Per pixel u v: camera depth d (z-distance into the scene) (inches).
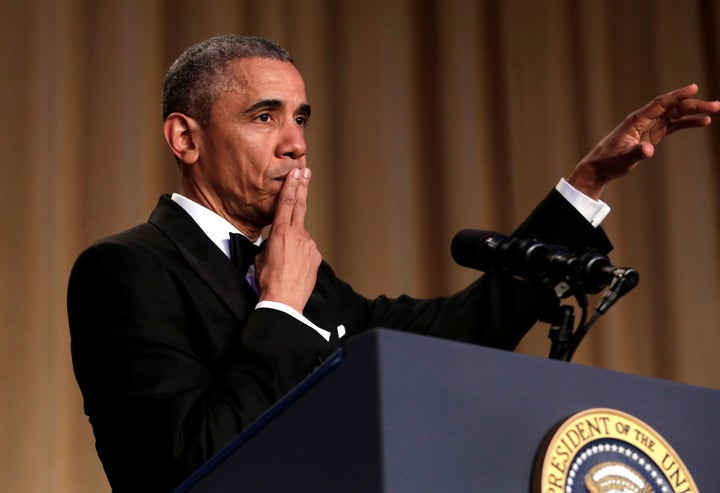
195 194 269.3
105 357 225.0
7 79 497.7
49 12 508.1
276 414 145.9
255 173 260.2
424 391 136.4
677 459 154.4
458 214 556.7
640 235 585.6
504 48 587.8
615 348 562.6
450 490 134.2
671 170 593.6
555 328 217.8
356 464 133.6
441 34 577.9
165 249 246.8
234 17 538.3
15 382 468.1
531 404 146.1
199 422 200.4
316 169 539.8
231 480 150.3
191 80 269.1
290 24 549.3
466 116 570.6
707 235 591.8
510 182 572.1
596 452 147.3
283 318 222.5
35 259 481.7
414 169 558.9
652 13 614.2
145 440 205.8
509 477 140.3
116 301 231.5
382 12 569.3
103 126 503.5
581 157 588.7
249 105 261.3
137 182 502.0
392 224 542.9
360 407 134.9
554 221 272.1
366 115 553.6
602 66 601.3
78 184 495.8
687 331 577.3
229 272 248.5
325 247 533.6
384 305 306.8
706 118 263.4
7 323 473.4
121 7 517.3
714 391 168.9
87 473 468.8
